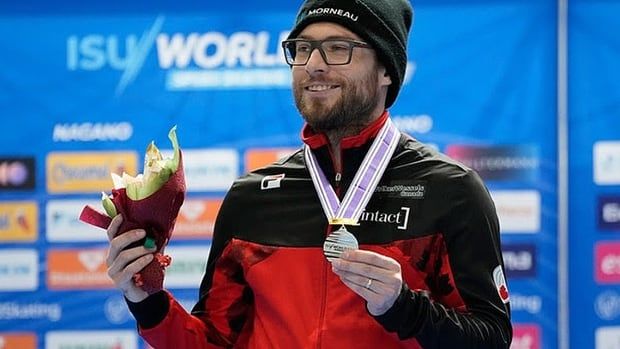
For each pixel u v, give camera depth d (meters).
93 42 15.92
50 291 16.25
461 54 15.82
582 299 15.96
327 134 8.43
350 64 8.04
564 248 15.88
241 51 15.89
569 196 15.87
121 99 15.96
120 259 7.66
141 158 16.00
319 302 7.99
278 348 8.04
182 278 16.09
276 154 15.96
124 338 16.30
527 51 15.77
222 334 8.59
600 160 15.80
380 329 7.84
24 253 16.19
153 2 15.89
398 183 8.20
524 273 15.98
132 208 7.61
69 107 15.98
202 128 15.95
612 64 15.72
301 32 8.29
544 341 16.02
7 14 15.88
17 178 16.08
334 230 8.07
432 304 7.44
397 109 15.87
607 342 15.95
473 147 15.86
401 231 7.97
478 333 7.54
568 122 15.79
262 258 8.30
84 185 16.09
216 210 16.03
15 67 15.93
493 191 15.88
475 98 15.83
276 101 15.94
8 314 16.23
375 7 8.23
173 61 15.92
